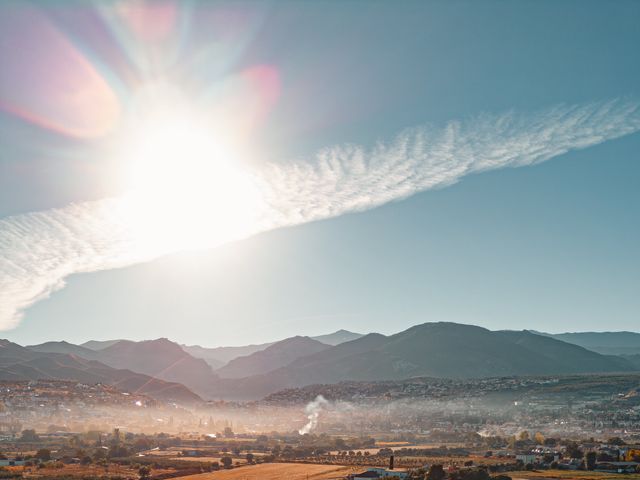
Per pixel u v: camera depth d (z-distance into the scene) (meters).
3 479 198.25
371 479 196.75
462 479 185.00
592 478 190.50
